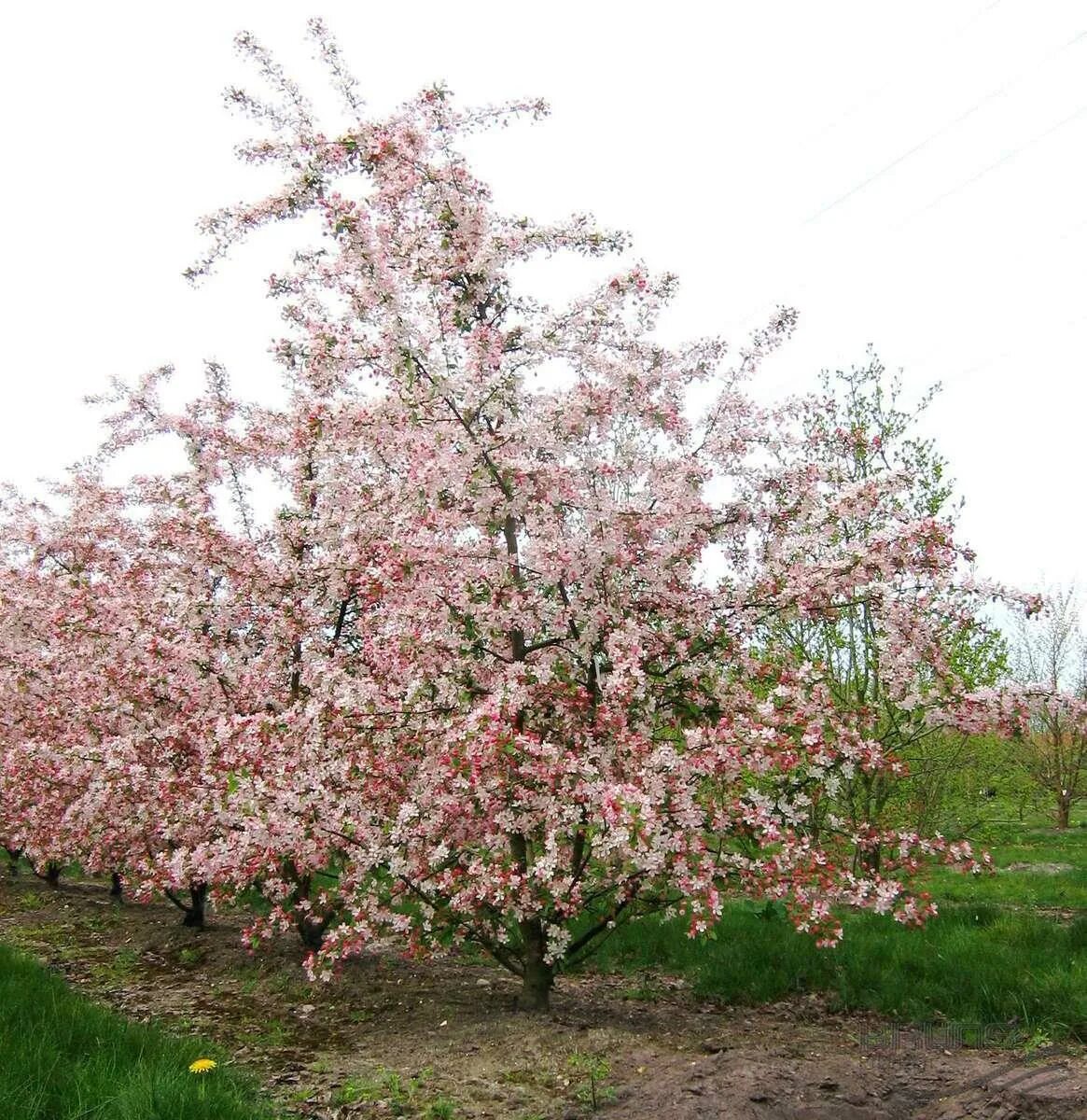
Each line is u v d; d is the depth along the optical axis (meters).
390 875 5.48
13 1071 4.02
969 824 10.77
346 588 6.68
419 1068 4.77
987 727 5.26
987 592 5.34
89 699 7.61
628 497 5.84
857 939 6.77
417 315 6.04
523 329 6.01
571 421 5.68
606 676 5.23
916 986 5.71
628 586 5.78
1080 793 20.34
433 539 5.52
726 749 4.75
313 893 6.97
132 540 9.84
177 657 6.83
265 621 7.12
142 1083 3.88
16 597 8.88
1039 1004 5.20
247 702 6.91
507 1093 4.38
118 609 7.30
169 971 7.00
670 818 4.84
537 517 5.61
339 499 6.68
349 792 5.41
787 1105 3.99
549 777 4.79
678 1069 4.46
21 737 9.12
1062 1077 4.20
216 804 5.84
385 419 6.06
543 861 4.69
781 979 6.05
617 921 5.49
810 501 5.79
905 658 5.47
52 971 6.69
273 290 6.73
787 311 6.00
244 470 8.38
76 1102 3.84
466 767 4.84
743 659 5.66
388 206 6.15
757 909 7.99
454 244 6.04
